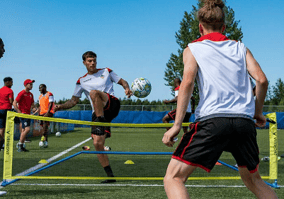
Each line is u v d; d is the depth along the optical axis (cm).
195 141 206
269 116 412
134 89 769
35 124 1568
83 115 2642
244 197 370
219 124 204
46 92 1059
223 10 237
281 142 1244
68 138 1452
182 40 4812
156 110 2677
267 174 521
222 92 212
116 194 381
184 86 209
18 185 431
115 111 490
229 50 224
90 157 732
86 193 387
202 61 218
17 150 870
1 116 822
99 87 510
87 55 517
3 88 830
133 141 1256
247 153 216
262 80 215
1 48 397
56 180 470
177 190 201
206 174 521
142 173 532
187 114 841
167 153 427
